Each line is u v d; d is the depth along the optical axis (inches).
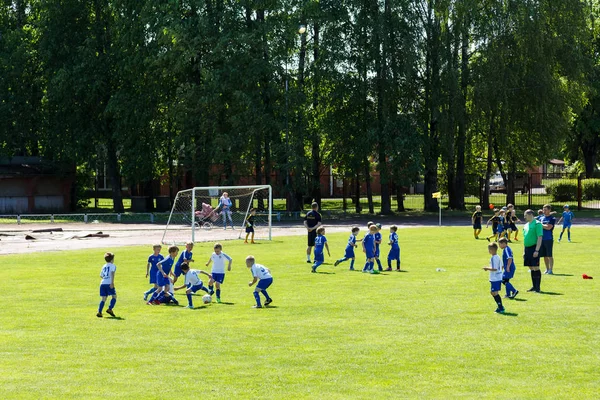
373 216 2204.7
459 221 1964.8
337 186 3476.9
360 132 2201.0
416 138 2128.4
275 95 2119.8
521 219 2014.0
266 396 399.9
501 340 531.8
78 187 2699.3
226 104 2121.1
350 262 1061.8
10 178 2361.0
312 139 2284.7
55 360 485.1
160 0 2165.4
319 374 444.8
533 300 707.4
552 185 2684.5
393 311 654.5
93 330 586.6
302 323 605.3
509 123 2183.8
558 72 2297.0
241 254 1173.7
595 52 2743.6
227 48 2068.2
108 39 2384.4
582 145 2906.0
